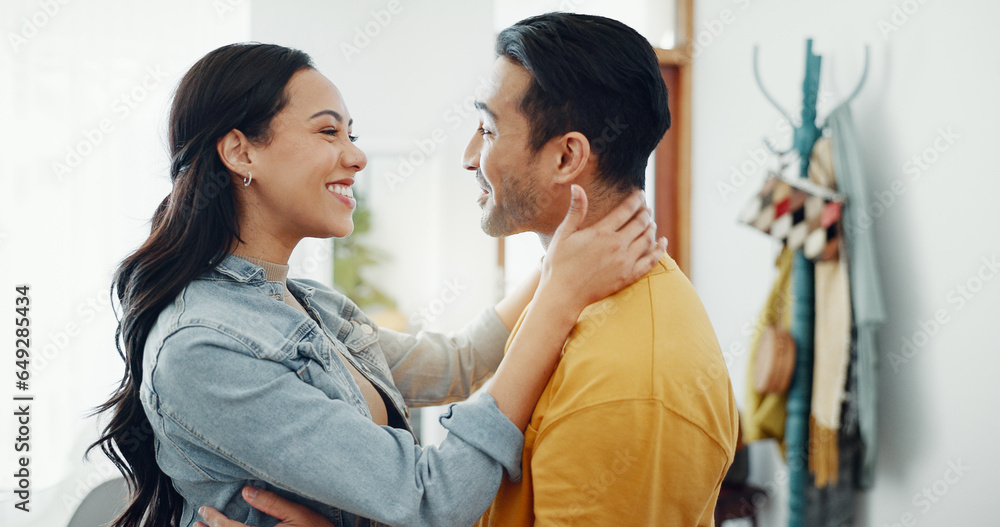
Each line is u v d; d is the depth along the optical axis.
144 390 0.84
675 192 2.91
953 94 1.78
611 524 0.79
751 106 2.53
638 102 0.87
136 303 0.87
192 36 2.37
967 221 1.75
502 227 0.95
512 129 0.89
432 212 2.71
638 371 0.80
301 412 0.79
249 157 0.88
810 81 2.05
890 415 2.00
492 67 0.92
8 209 2.20
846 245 1.92
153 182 2.32
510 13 2.72
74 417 2.25
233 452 0.79
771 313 2.14
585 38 0.85
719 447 0.85
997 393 1.67
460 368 1.23
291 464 0.77
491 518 0.94
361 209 2.68
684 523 0.83
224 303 0.85
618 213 0.89
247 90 0.87
